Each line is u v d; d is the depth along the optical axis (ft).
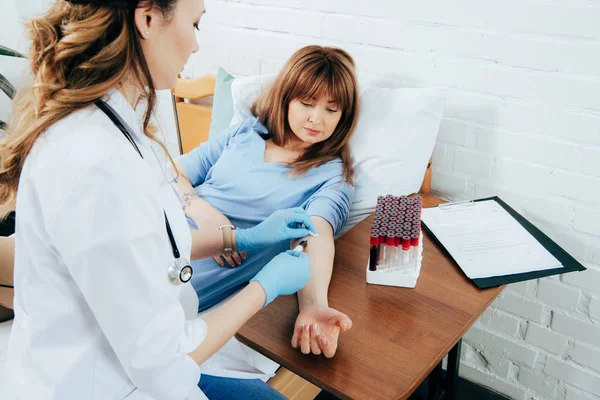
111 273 2.15
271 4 5.29
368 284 3.35
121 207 2.15
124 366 2.30
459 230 3.89
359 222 4.14
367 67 4.96
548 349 4.87
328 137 4.48
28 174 2.24
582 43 3.81
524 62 4.10
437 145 4.80
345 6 4.84
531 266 3.43
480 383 5.52
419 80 4.70
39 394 2.39
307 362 2.75
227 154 4.66
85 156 2.13
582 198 4.21
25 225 2.26
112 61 2.19
